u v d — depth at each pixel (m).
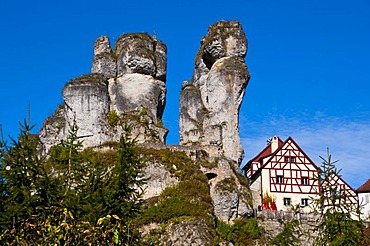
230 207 54.62
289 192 65.25
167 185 54.00
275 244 53.41
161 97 65.31
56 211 19.56
